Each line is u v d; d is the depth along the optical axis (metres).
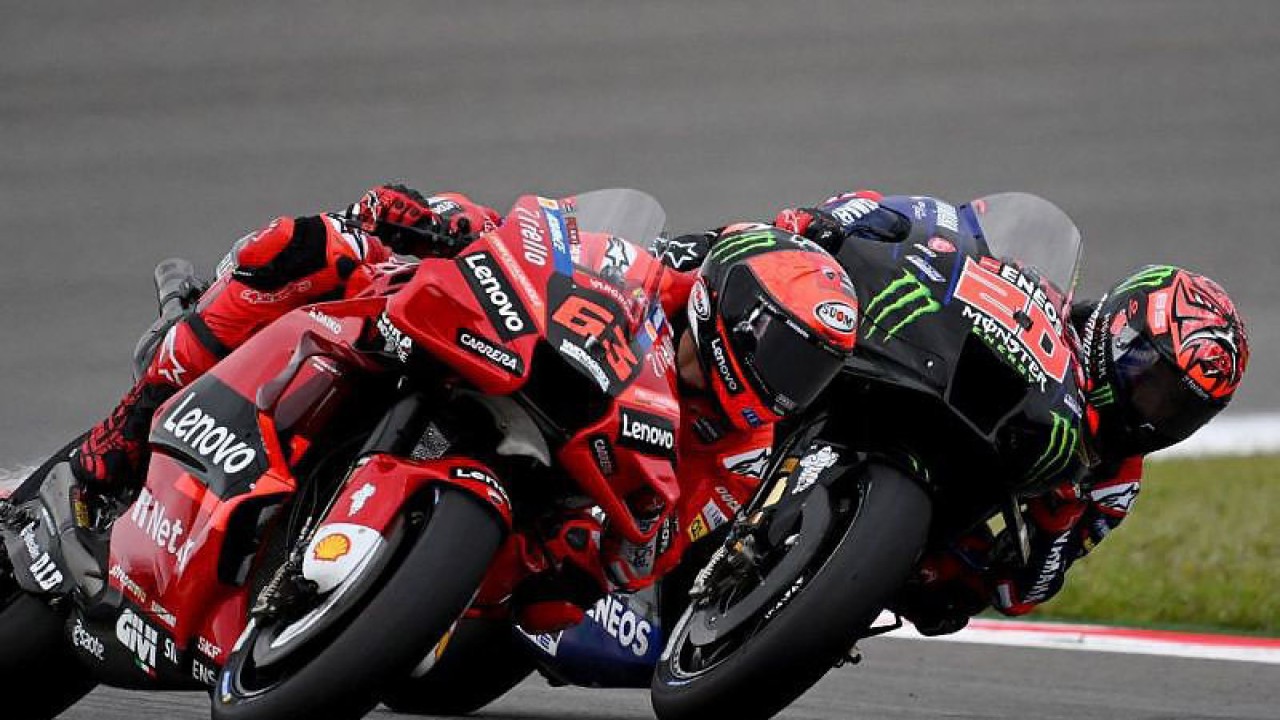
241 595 14.30
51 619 16.23
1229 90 76.88
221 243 54.88
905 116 72.81
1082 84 77.88
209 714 18.44
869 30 88.44
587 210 15.66
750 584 14.99
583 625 18.44
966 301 15.42
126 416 16.14
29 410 38.81
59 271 51.38
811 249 14.98
